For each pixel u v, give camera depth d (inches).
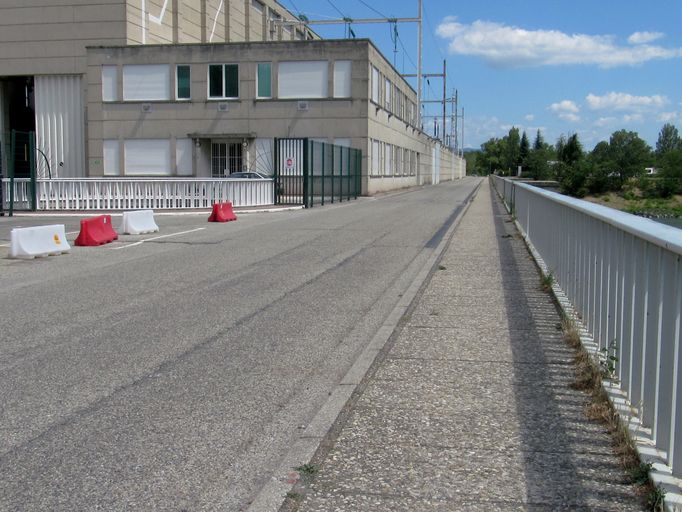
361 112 1614.2
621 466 165.3
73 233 748.0
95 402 220.1
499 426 191.9
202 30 1927.9
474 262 504.1
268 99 1625.2
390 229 784.9
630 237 202.5
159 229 788.0
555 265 393.4
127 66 1649.9
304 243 648.4
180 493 159.2
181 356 271.9
